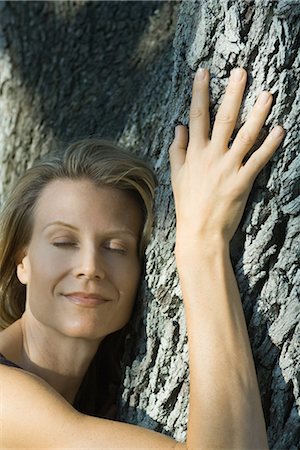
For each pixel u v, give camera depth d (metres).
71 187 2.89
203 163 2.67
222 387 2.53
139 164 2.97
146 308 2.91
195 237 2.65
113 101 4.52
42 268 2.87
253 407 2.54
